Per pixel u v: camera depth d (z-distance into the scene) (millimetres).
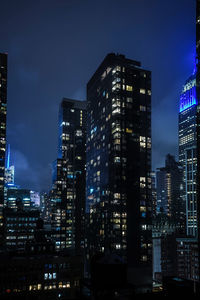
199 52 162625
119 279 68562
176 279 77188
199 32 163250
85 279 76250
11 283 144375
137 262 198375
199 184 162250
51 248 179250
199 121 160125
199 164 160500
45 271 151250
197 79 163750
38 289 148250
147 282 194125
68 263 155875
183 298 64625
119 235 199125
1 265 144250
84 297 68188
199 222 169625
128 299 62688
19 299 92562
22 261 148500
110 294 65188
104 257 70438
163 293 67688
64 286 152750
